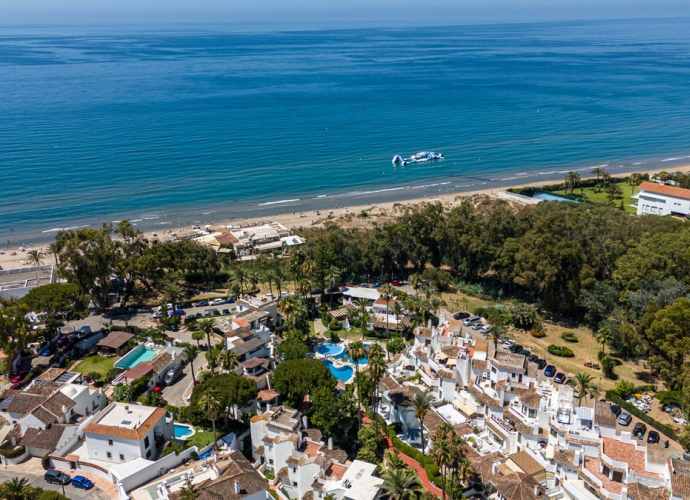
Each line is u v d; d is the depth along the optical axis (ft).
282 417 341.21
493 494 306.35
